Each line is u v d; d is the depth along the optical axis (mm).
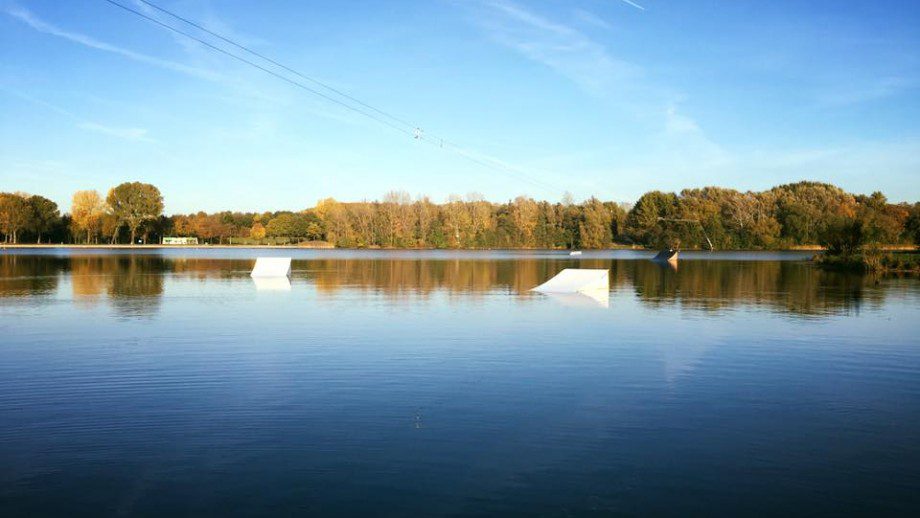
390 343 16797
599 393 11875
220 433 9586
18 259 66250
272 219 146125
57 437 9414
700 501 7367
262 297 28453
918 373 13602
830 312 23609
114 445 9086
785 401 11430
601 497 7453
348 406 11000
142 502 7297
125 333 18328
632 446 9102
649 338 17672
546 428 9859
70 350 15766
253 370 13641
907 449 9055
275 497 7422
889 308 24969
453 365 14164
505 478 7965
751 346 16531
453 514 7016
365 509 7129
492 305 25578
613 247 132250
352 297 28609
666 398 11578
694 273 49062
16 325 19828
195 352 15555
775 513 7082
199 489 7641
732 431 9773
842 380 12992
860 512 7117
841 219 63531
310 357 14992
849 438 9508
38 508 7164
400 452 8812
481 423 10086
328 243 135125
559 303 26391
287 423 10055
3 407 10922
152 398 11484
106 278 39812
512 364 14273
